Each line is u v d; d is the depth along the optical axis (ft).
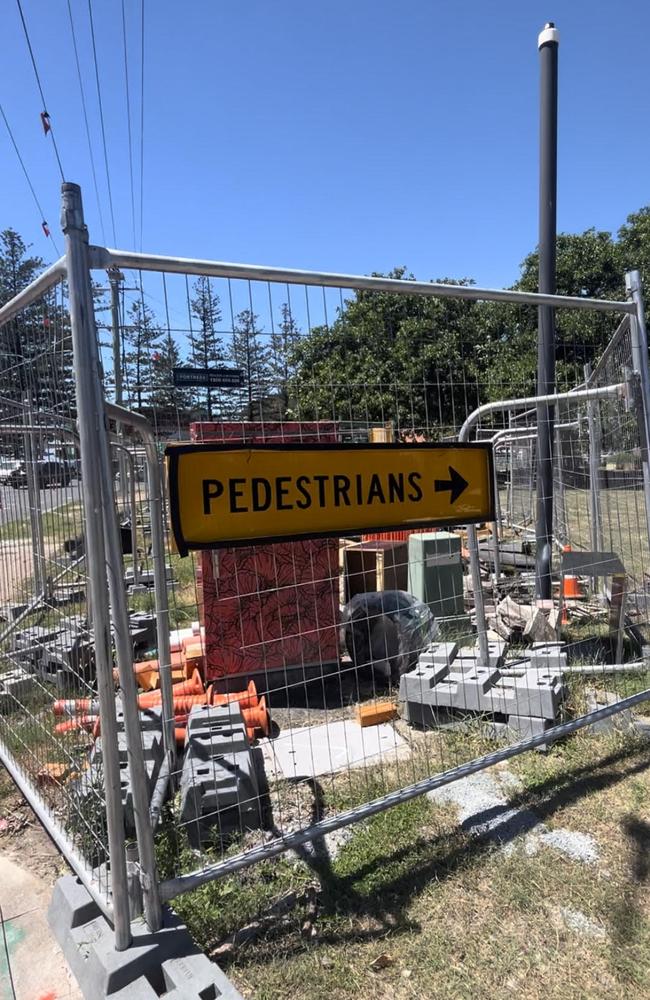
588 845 8.79
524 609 16.83
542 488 17.83
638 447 12.47
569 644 15.69
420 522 9.24
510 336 69.46
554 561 21.18
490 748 11.46
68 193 6.25
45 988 6.80
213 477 7.59
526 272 71.10
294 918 7.63
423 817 9.52
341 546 20.13
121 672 6.61
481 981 6.74
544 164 17.75
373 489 8.78
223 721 10.68
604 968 6.88
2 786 11.23
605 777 10.40
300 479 8.19
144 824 6.77
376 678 15.15
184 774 9.46
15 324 8.87
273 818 9.64
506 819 9.42
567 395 12.80
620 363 13.44
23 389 8.77
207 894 7.85
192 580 23.72
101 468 6.39
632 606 16.60
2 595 11.75
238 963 7.02
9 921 7.88
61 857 9.24
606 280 71.67
